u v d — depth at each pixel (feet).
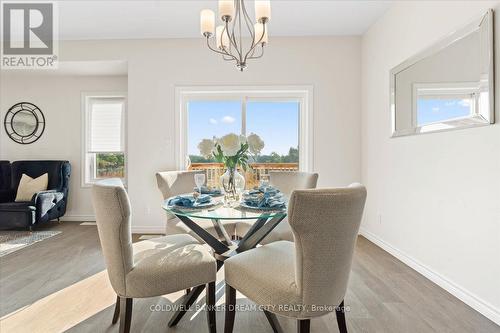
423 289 7.03
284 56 12.08
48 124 14.66
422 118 7.77
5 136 14.70
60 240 10.96
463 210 6.42
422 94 7.76
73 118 14.65
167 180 8.66
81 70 13.56
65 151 14.69
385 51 10.02
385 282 7.42
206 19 6.29
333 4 9.63
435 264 7.38
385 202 9.96
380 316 5.86
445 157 6.98
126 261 4.61
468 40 6.17
